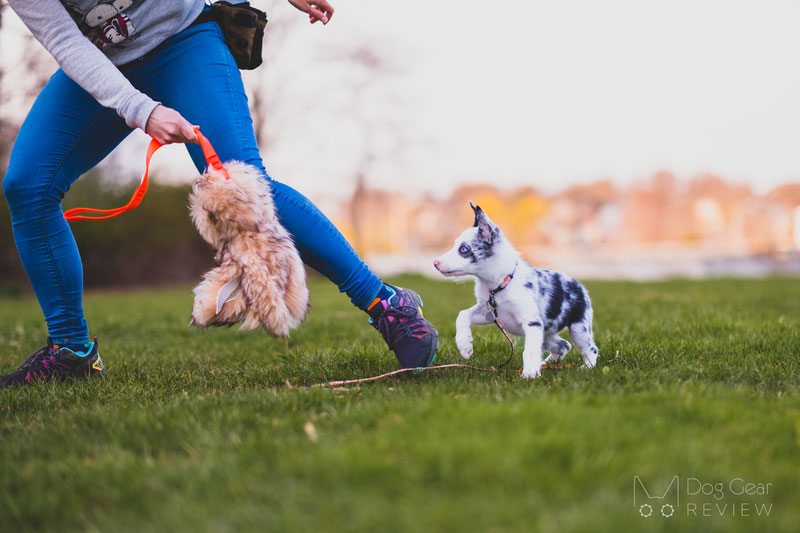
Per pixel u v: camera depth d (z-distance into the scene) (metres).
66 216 2.88
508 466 1.77
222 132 2.98
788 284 13.63
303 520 1.59
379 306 3.15
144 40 2.93
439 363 3.70
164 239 19.38
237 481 1.83
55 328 3.36
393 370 3.47
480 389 2.87
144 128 2.70
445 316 6.93
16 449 2.20
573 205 52.12
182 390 3.24
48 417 2.65
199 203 2.67
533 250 41.06
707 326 5.11
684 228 51.84
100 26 2.85
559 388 2.83
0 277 16.67
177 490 1.83
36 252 3.18
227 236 2.69
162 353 4.79
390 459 1.87
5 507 1.77
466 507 1.61
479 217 3.59
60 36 2.69
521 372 3.47
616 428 2.08
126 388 3.23
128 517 1.69
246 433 2.31
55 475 1.97
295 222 2.99
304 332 5.69
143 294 16.34
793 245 45.19
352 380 3.22
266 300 2.65
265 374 3.56
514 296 3.53
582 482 1.74
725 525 1.55
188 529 1.58
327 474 1.81
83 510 1.74
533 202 51.53
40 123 3.05
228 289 2.67
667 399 2.52
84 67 2.70
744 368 3.36
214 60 3.02
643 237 52.09
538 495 1.67
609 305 7.68
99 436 2.35
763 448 2.00
